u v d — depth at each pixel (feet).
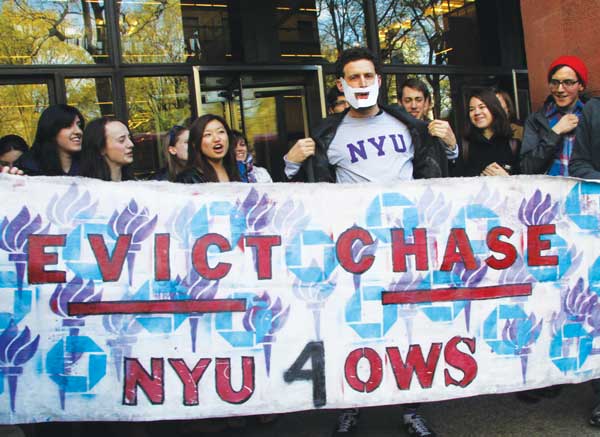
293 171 11.28
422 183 10.29
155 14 21.06
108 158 11.57
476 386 10.27
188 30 21.47
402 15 24.32
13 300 9.57
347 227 10.11
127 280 9.72
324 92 22.91
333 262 10.06
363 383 10.00
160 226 9.84
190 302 9.78
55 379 9.56
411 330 10.14
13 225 9.61
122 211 9.79
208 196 9.93
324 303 10.00
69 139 12.04
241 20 22.06
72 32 20.16
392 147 11.38
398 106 11.87
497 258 10.46
